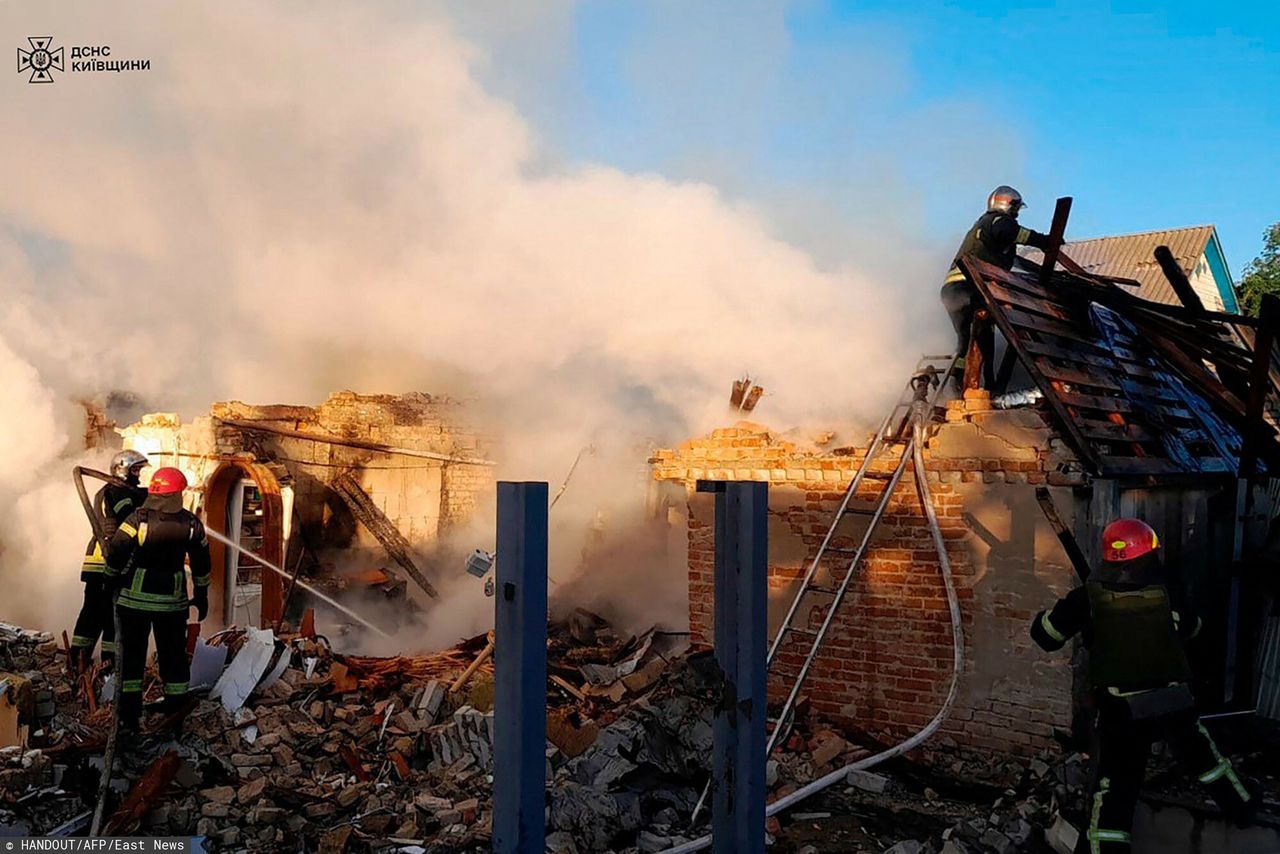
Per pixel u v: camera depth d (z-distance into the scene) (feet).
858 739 20.99
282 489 38.34
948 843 14.88
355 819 16.96
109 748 15.65
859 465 21.66
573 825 16.89
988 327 21.86
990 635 19.72
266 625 31.53
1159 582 13.66
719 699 10.96
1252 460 19.71
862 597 21.42
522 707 9.14
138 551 17.38
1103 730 13.35
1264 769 16.20
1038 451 19.25
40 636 20.77
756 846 10.69
